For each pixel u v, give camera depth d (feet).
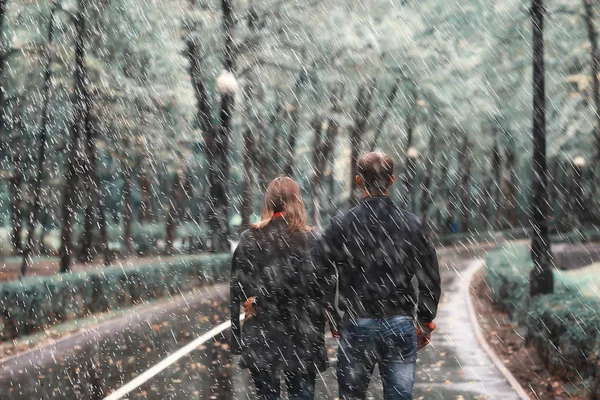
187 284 74.54
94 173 83.46
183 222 174.09
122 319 51.78
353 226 13.29
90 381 29.32
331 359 33.35
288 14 97.91
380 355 13.26
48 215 133.69
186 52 88.07
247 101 112.78
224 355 35.42
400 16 106.32
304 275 13.96
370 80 120.47
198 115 92.84
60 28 74.23
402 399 13.14
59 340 41.96
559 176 194.39
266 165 140.05
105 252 105.19
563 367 27.78
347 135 156.25
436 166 204.85
